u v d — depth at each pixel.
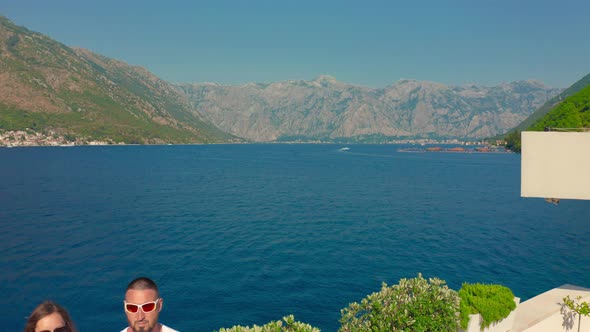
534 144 13.00
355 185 101.38
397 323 10.23
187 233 46.09
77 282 29.50
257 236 44.69
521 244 41.81
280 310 24.88
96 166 151.62
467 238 44.50
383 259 35.78
